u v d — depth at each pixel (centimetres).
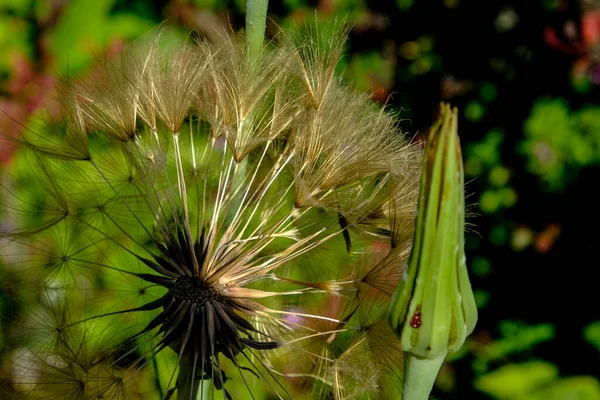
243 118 43
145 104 43
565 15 84
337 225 45
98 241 43
